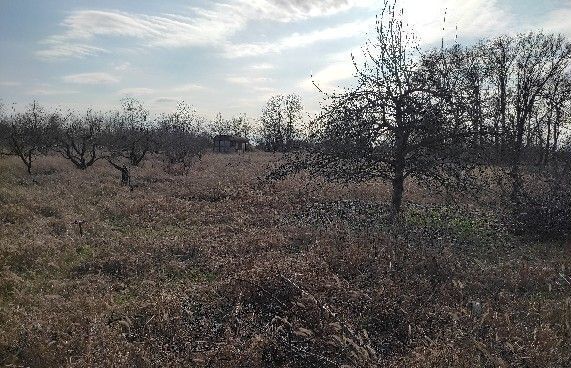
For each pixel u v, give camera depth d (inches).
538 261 322.7
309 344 199.9
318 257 297.3
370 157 413.1
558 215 396.2
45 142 1079.0
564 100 861.8
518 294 266.8
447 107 393.4
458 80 438.3
